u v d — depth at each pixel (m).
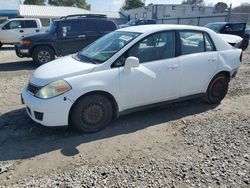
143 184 2.76
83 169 3.03
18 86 6.62
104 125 4.04
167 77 4.33
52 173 2.96
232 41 8.61
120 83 3.91
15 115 4.63
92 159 3.25
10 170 3.00
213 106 5.18
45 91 3.60
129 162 3.18
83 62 4.09
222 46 5.07
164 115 4.70
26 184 2.75
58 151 3.44
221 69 5.00
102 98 3.88
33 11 40.44
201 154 3.37
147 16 41.47
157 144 3.63
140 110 4.42
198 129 4.11
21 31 16.19
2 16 37.84
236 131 4.04
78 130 3.88
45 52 9.77
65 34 9.78
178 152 3.42
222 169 3.03
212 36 4.95
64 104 3.60
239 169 3.04
